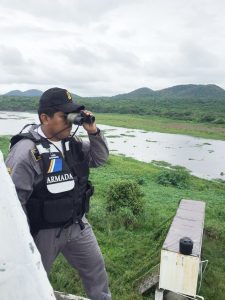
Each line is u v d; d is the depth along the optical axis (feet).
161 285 15.57
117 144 119.85
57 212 7.43
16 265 3.74
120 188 31.40
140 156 98.02
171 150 112.06
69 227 7.84
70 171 7.57
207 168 85.56
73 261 8.52
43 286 3.81
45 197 7.30
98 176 55.83
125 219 29.09
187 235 17.19
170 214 35.29
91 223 28.04
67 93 7.55
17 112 331.57
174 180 58.85
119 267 21.04
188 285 15.17
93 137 8.27
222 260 24.06
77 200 7.77
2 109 361.10
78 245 8.16
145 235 27.09
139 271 19.35
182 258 15.11
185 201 23.16
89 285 8.70
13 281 3.70
